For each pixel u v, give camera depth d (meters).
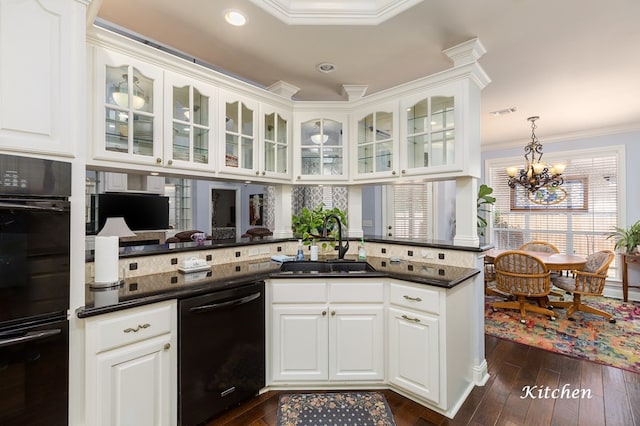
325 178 2.82
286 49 2.33
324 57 2.45
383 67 2.61
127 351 1.48
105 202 4.36
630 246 4.19
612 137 4.55
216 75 2.18
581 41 2.19
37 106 1.28
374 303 2.14
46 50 1.31
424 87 2.35
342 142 2.84
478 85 2.32
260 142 2.51
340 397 2.07
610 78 2.82
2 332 1.19
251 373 2.00
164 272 2.14
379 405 1.98
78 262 1.39
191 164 2.08
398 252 2.75
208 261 2.39
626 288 4.25
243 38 2.18
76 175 1.39
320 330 2.12
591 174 4.77
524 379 2.32
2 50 1.21
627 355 2.69
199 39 2.20
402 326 2.05
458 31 2.07
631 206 4.42
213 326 1.80
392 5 1.89
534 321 3.54
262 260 2.67
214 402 1.79
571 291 3.62
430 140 2.35
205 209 6.41
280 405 1.98
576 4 1.79
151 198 4.79
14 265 1.21
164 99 1.94
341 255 2.65
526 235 5.37
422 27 2.03
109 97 1.75
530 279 3.43
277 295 2.12
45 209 1.27
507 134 4.88
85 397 1.38
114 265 1.79
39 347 1.27
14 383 1.21
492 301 4.24
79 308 1.38
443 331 1.86
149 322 1.55
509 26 2.01
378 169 2.68
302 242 2.80
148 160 1.87
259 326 2.05
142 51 1.82
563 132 4.77
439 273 2.13
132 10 1.88
